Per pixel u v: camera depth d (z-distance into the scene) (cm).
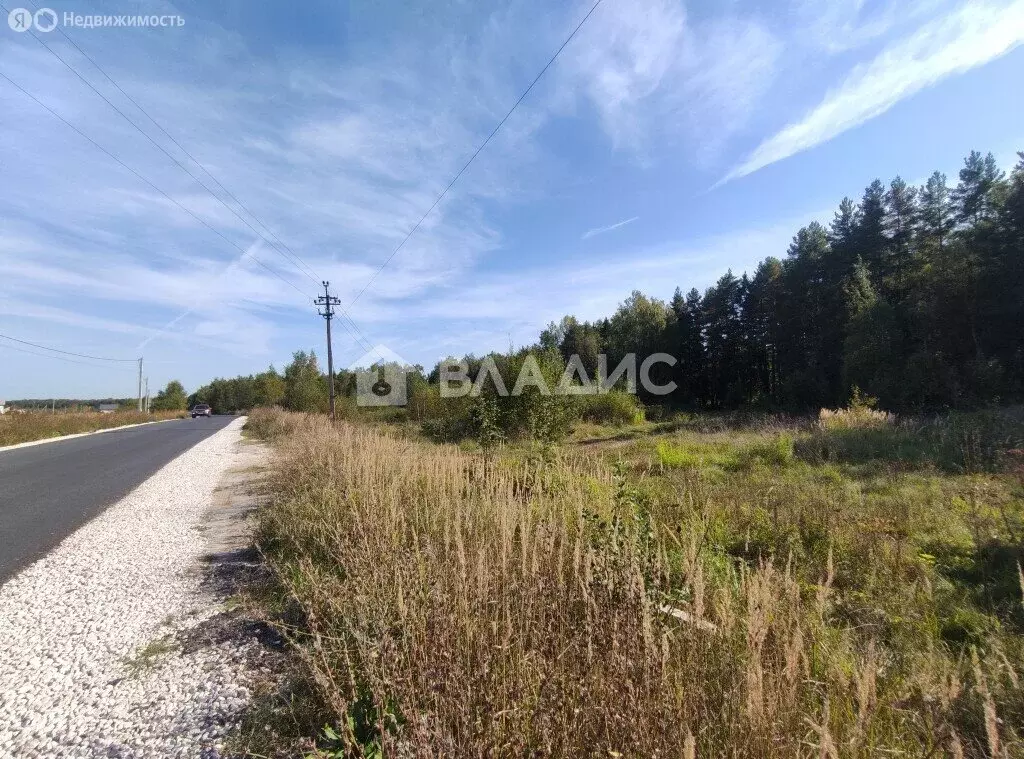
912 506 620
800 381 3400
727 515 595
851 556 477
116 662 330
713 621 279
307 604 320
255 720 264
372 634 290
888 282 3297
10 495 909
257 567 510
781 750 180
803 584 390
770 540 519
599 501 486
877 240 3547
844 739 194
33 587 461
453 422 1847
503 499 470
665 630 220
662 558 318
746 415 2455
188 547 588
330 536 504
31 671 320
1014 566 428
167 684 303
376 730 230
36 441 2144
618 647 201
